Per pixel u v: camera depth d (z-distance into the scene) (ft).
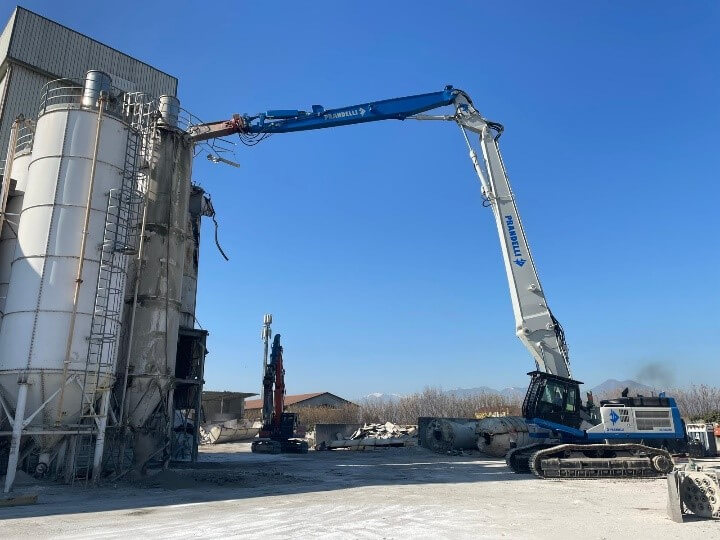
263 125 87.51
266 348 140.46
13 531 34.88
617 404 76.54
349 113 86.53
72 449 57.72
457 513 43.16
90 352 58.59
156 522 38.34
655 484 63.93
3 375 57.41
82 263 59.72
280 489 56.65
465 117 83.56
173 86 125.90
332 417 254.27
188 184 82.99
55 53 106.83
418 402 281.74
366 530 36.27
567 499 51.72
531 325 76.59
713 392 229.04
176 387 84.53
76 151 62.64
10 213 69.36
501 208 80.38
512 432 106.83
